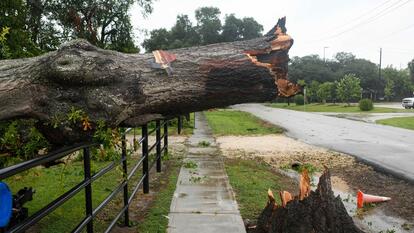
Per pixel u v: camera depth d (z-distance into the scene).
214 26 65.06
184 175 8.62
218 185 7.68
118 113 3.46
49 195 6.71
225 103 3.87
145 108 3.65
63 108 3.38
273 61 3.81
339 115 34.72
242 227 5.20
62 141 3.59
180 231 5.05
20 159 3.94
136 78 3.58
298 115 35.66
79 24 10.04
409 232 5.80
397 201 7.34
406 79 77.06
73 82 3.36
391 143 15.23
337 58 94.19
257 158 11.66
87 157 3.58
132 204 6.33
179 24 65.94
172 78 3.66
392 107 49.06
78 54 3.40
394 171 9.88
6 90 3.40
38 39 13.30
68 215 5.67
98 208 3.85
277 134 18.80
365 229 5.90
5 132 4.04
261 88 3.78
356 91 57.03
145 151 6.84
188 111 4.03
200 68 3.73
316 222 4.10
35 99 3.41
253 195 6.91
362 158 11.72
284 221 4.22
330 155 12.33
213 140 15.79
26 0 14.30
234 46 3.87
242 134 18.58
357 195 7.56
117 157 4.19
